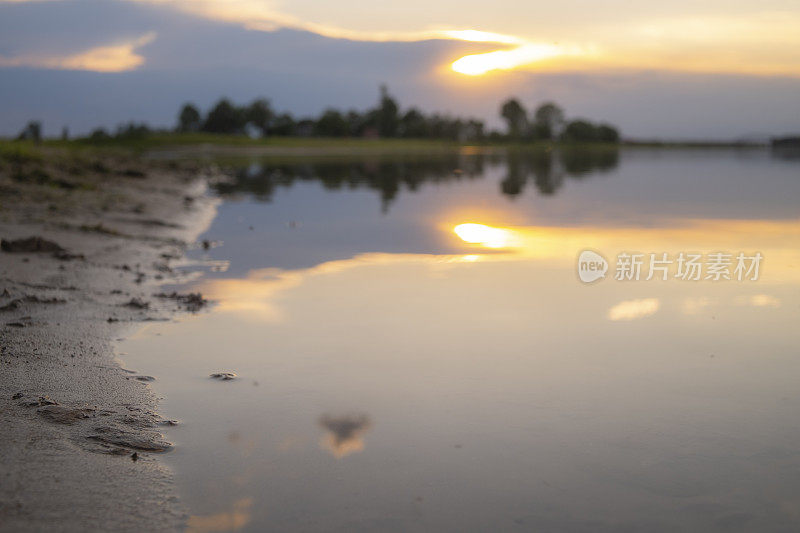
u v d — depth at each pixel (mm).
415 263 7164
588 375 3855
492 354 4219
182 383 3812
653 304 5426
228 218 10984
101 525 2445
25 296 5453
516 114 87375
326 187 17797
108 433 3166
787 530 2404
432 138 82688
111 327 4836
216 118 71375
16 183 12211
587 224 10148
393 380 3807
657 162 35031
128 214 10539
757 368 3959
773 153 52250
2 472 2768
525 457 2916
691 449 2984
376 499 2609
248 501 2611
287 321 5004
